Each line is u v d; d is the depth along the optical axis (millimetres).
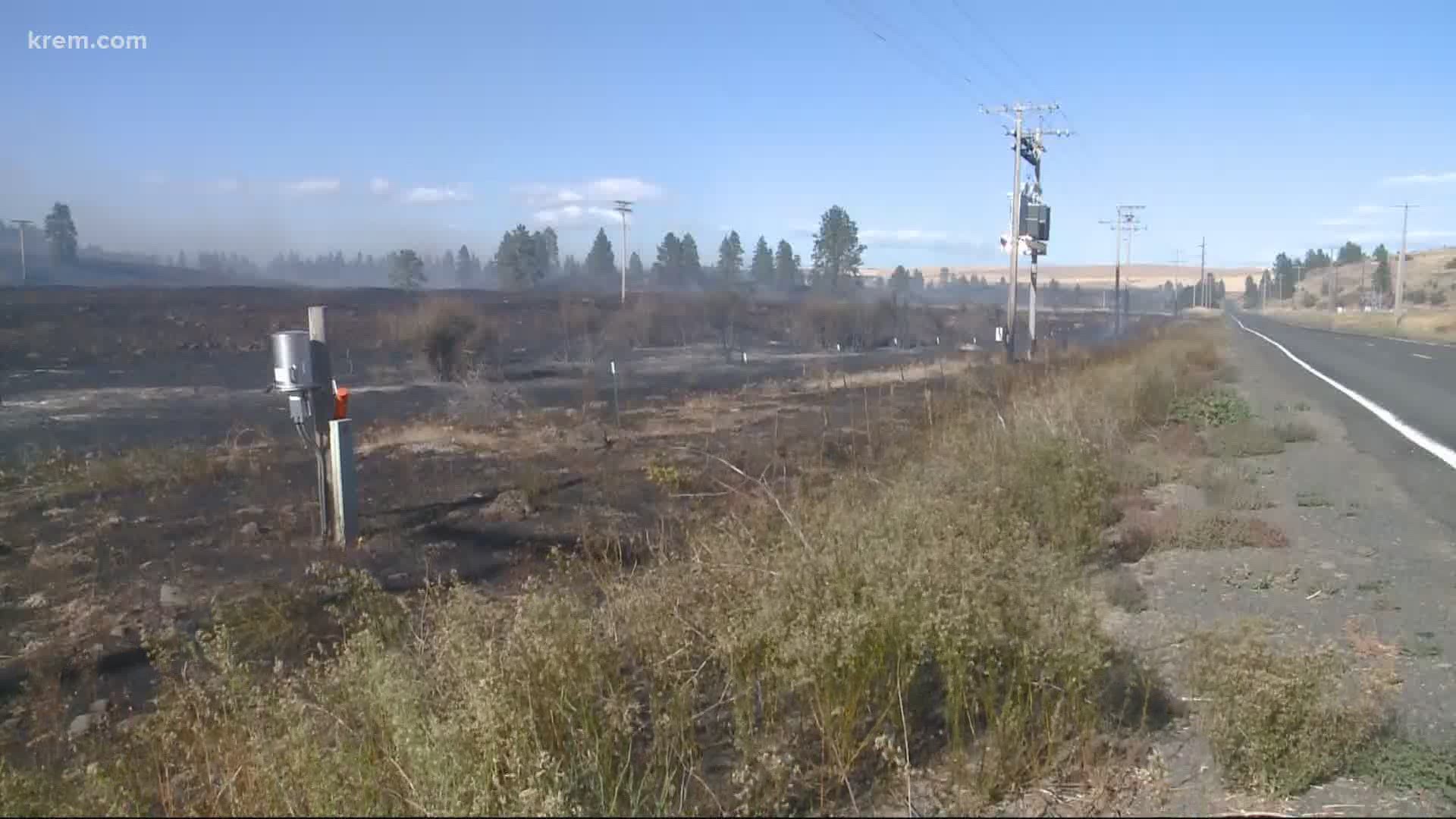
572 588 6516
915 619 4613
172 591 8289
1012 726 4602
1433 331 68938
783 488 9969
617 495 12172
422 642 4836
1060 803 4371
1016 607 4859
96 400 25109
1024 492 8703
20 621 7766
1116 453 12820
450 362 32406
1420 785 4496
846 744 4527
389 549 9680
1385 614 7113
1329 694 4844
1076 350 35531
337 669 4641
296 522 10852
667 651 4973
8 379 28594
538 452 15906
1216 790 4480
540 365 37281
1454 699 5484
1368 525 10109
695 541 6801
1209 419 18484
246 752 4105
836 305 54031
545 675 4363
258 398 26125
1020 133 39500
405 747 3949
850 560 4953
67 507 11875
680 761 4562
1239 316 131875
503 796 3824
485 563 9164
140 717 5867
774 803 4289
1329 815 4258
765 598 4766
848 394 24297
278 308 44250
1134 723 5121
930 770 4660
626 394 27844
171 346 36125
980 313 73250
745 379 33719
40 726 5809
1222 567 8398
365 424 20547
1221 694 4691
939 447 11078
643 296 60406
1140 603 7223
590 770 4199
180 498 12312
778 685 4789
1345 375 30828
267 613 7492
